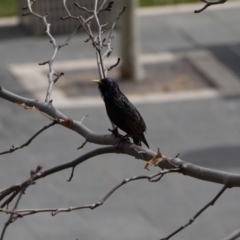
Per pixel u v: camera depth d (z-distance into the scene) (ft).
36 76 60.80
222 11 77.61
